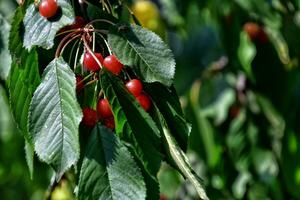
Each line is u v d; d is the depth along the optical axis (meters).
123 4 1.09
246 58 1.72
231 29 1.75
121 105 0.95
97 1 1.07
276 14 1.73
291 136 1.79
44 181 2.06
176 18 1.98
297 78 1.78
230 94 1.85
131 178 0.93
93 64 0.97
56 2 0.98
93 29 0.99
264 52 1.76
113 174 0.93
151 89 0.99
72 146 0.92
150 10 1.76
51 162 0.92
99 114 0.96
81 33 1.00
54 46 1.02
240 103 1.85
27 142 1.04
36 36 0.98
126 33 0.98
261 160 1.83
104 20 1.00
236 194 1.86
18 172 2.33
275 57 1.76
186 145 1.01
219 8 1.76
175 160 0.97
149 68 0.98
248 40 1.73
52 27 0.98
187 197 1.93
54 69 0.95
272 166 1.86
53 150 0.92
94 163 0.93
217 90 1.86
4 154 2.25
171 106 0.99
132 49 0.98
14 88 1.02
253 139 1.84
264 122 1.84
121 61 0.97
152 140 0.96
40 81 1.01
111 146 0.94
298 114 1.79
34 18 0.99
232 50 1.75
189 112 1.81
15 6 1.43
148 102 0.98
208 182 1.88
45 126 0.93
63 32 1.00
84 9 1.05
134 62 0.97
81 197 0.92
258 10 1.72
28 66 1.01
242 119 1.84
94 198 0.92
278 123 1.80
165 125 0.98
